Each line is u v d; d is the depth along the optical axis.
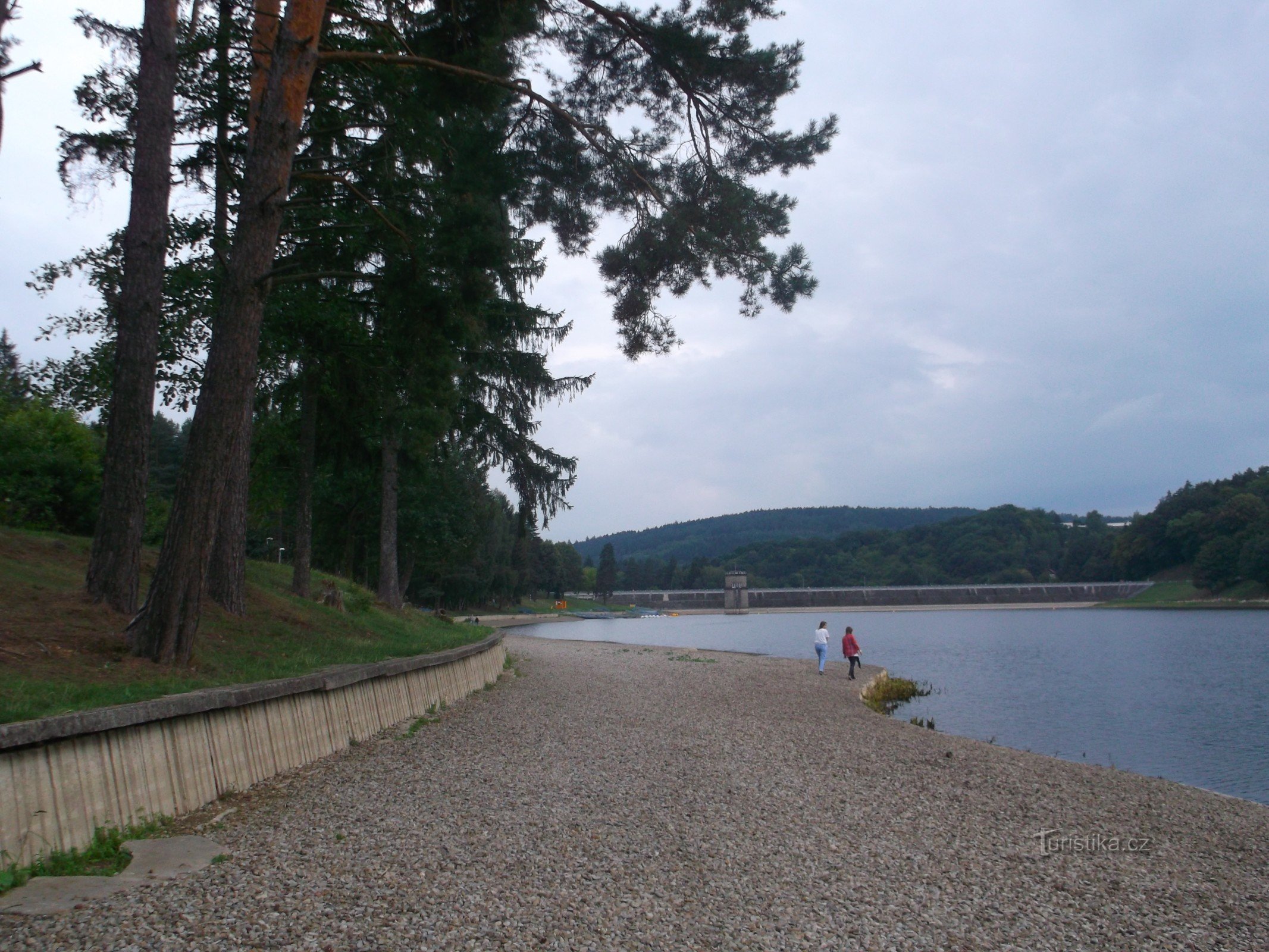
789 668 26.36
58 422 13.88
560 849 5.75
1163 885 5.96
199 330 13.80
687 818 6.87
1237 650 47.78
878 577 168.62
